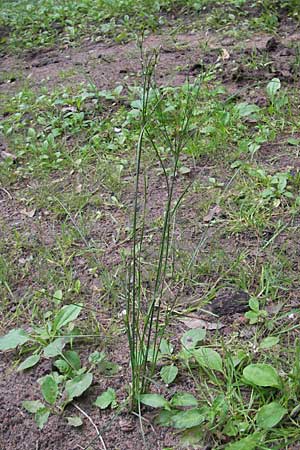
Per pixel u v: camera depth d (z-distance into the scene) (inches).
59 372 93.4
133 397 85.2
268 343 90.6
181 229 121.3
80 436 84.0
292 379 83.3
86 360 94.7
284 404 81.7
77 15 275.4
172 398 85.1
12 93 204.2
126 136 156.4
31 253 121.3
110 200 135.0
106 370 92.3
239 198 128.6
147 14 253.8
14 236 126.9
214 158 143.6
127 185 138.9
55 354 93.5
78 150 156.6
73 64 223.1
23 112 182.7
